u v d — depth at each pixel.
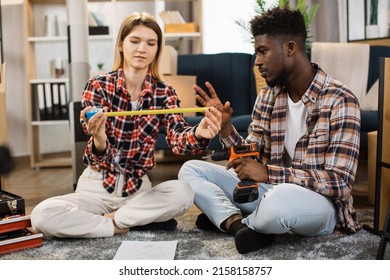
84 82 2.80
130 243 1.54
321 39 4.10
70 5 2.79
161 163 3.91
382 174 1.69
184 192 1.66
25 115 4.22
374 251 1.46
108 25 4.30
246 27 4.12
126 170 1.74
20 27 4.18
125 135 1.70
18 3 4.17
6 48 4.14
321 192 1.47
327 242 1.54
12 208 1.61
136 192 1.76
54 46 4.28
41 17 4.21
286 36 1.50
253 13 4.24
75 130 2.77
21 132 4.21
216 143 2.82
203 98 1.59
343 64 3.27
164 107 1.73
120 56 1.73
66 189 2.91
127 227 1.70
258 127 1.72
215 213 1.66
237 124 2.81
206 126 1.49
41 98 4.00
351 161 1.47
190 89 3.25
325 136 1.52
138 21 1.65
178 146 1.60
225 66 3.55
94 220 1.65
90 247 1.55
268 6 3.71
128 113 1.47
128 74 1.70
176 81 3.23
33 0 4.05
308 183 1.45
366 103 3.24
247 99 3.54
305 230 1.52
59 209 1.60
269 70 1.52
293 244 1.54
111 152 1.68
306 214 1.45
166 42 4.29
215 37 4.32
